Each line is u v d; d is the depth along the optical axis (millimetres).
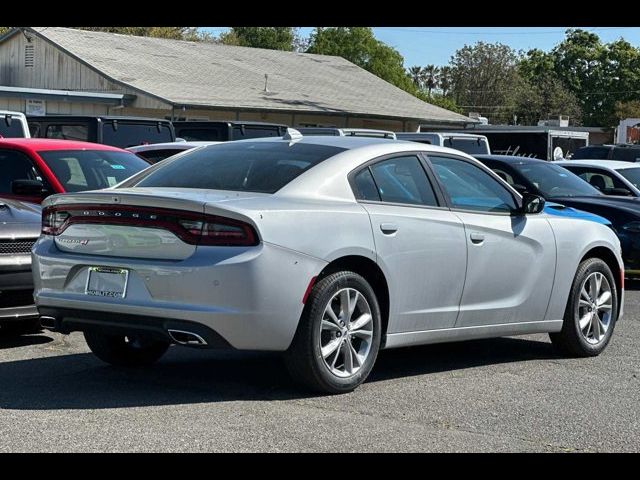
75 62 32688
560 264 7590
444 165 7059
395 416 5770
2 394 6059
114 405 5809
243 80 35656
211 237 5656
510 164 12797
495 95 84000
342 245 6039
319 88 38062
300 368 5996
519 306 7324
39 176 9711
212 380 6570
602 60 84062
